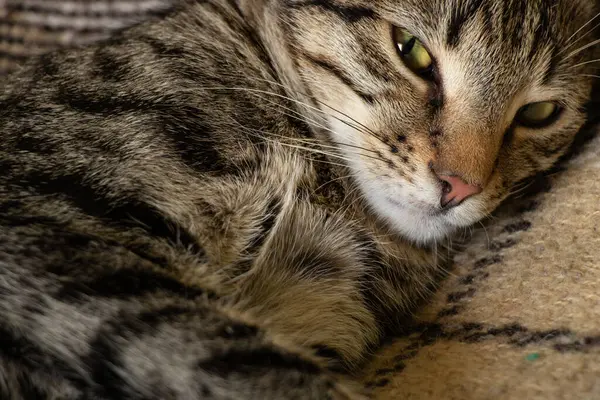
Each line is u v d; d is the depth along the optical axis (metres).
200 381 0.36
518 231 0.42
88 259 0.36
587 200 0.41
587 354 0.36
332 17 0.42
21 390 0.37
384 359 0.41
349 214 0.42
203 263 0.38
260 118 0.41
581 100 0.43
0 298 0.37
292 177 0.41
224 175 0.39
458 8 0.40
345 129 0.42
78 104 0.40
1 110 0.41
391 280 0.43
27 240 0.37
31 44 0.51
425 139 0.40
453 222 0.41
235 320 0.37
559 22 0.42
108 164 0.38
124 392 0.36
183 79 0.41
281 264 0.41
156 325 0.36
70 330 0.36
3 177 0.38
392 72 0.41
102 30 0.47
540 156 0.43
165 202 0.38
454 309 0.41
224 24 0.43
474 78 0.40
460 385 0.37
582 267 0.39
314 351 0.39
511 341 0.38
